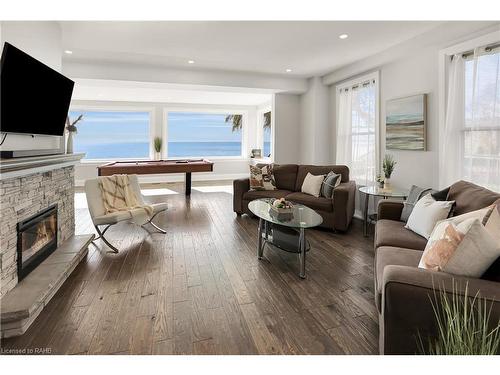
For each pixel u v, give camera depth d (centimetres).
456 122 330
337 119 554
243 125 998
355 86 504
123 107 859
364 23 324
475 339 122
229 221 477
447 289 134
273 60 461
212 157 987
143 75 491
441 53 346
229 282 263
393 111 418
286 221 289
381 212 307
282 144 629
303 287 255
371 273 283
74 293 241
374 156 462
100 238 377
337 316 211
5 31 221
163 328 196
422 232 241
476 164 311
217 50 411
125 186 393
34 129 249
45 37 284
